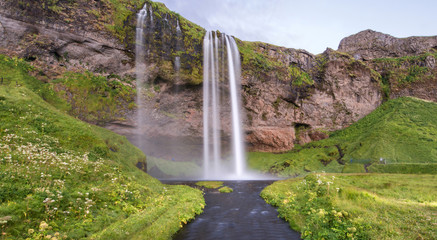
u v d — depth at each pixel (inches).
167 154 2516.0
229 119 2546.8
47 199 375.2
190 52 2149.4
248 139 2866.6
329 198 629.9
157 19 2014.0
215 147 2704.2
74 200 467.8
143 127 2107.5
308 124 3043.8
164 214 571.2
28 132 749.9
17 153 560.7
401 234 379.9
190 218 624.1
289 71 2876.5
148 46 1945.1
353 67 3233.3
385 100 3356.3
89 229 403.2
